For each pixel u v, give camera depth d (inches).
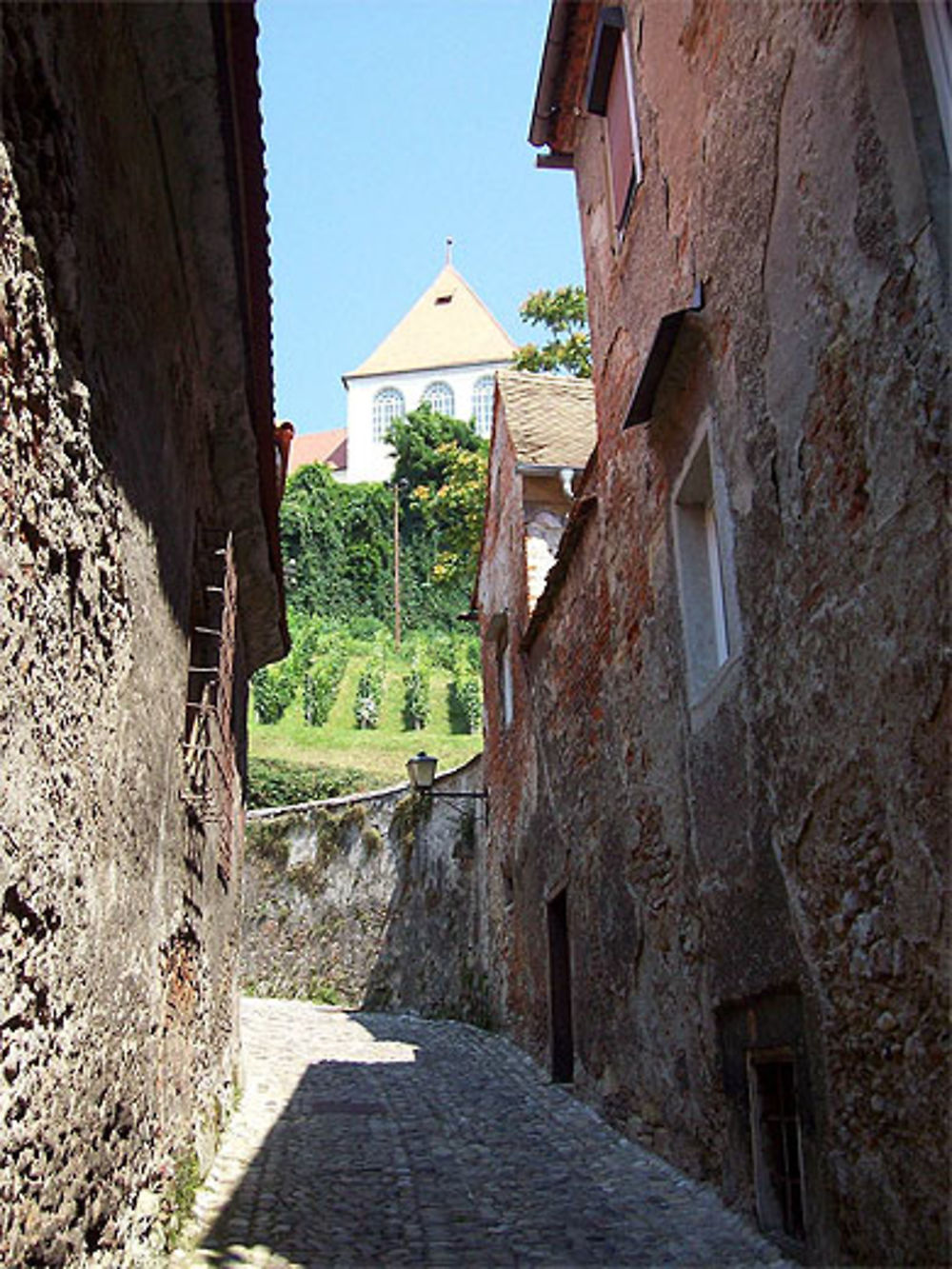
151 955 173.5
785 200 178.1
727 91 207.3
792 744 177.3
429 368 2332.7
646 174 273.1
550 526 486.3
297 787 1090.1
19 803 104.5
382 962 737.6
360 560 1875.0
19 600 104.7
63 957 120.0
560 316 831.7
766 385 187.2
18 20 104.3
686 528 249.3
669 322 224.5
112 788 143.8
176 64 159.2
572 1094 367.9
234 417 241.0
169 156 174.2
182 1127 208.7
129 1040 156.1
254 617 352.5
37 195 111.0
